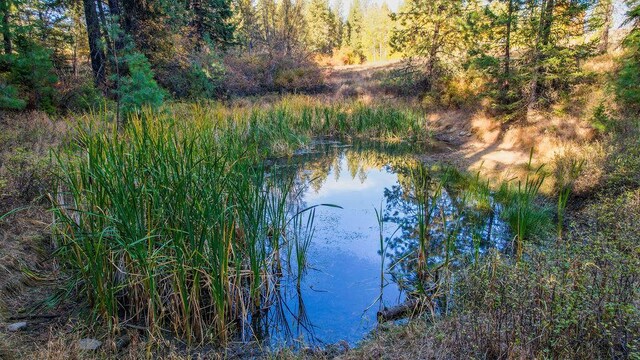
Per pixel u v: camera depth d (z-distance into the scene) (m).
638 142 5.75
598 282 2.29
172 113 7.92
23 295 3.37
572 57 9.11
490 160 9.23
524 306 2.32
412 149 11.57
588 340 2.08
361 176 8.96
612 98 7.52
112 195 3.26
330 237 5.39
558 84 9.83
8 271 3.46
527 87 9.84
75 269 3.53
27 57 9.07
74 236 3.19
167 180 3.38
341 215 6.31
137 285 3.23
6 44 9.45
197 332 3.10
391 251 4.91
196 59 14.78
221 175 3.66
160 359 2.75
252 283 3.49
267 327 3.40
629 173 5.29
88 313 3.20
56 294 3.40
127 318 3.26
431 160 10.16
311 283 4.18
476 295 2.74
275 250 4.19
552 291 2.26
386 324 3.30
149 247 3.08
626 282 2.19
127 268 3.31
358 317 3.55
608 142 6.71
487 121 11.59
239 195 3.59
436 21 14.91
